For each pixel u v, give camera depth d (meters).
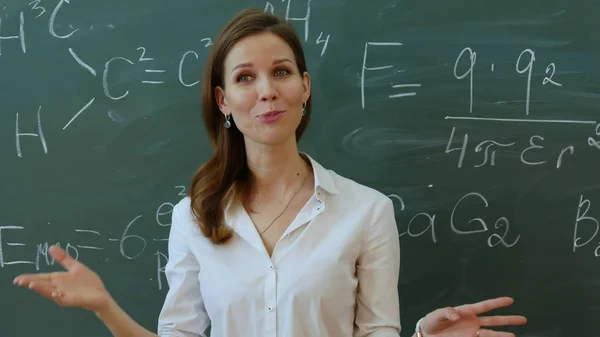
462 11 1.39
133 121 1.48
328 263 1.14
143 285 1.50
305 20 1.43
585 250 1.40
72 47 1.47
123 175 1.49
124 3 1.46
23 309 1.52
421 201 1.43
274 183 1.24
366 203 1.21
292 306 1.12
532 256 1.41
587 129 1.38
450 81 1.41
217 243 1.19
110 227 1.50
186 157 1.48
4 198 1.50
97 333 1.51
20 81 1.49
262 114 1.11
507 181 1.41
